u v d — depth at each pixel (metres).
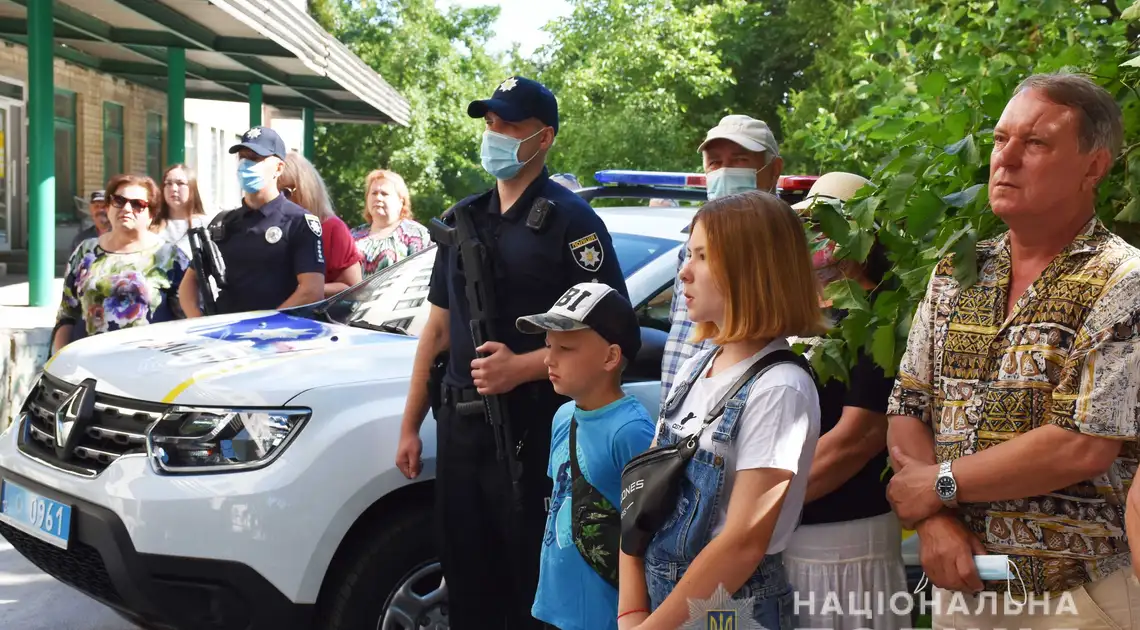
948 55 4.56
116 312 5.24
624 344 2.46
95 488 3.28
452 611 3.22
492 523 3.14
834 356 2.58
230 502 3.13
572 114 26.92
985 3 4.86
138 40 12.41
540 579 2.55
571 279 3.12
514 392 3.07
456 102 34.03
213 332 3.96
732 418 1.96
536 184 3.18
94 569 3.34
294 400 3.28
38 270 9.67
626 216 4.39
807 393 1.98
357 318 4.21
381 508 3.41
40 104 9.66
